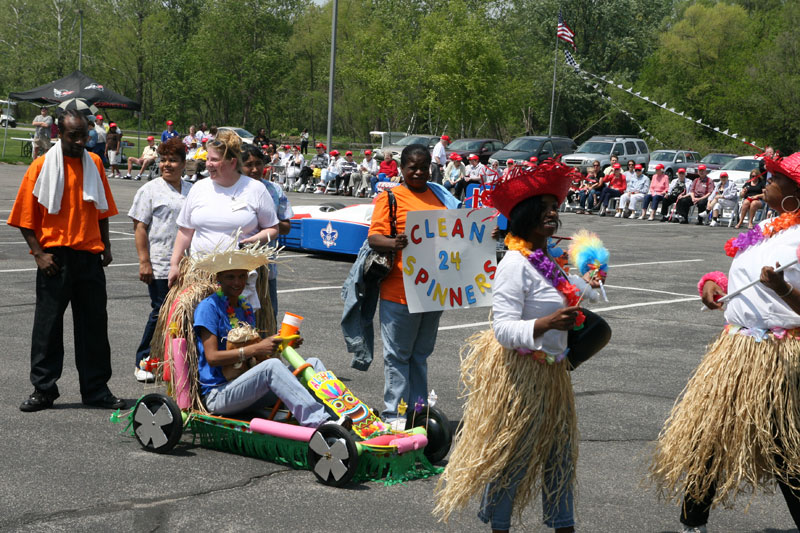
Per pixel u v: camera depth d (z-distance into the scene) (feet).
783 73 143.43
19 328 28.53
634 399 22.53
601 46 209.67
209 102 299.38
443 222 17.69
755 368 12.82
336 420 16.61
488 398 12.39
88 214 20.17
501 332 12.07
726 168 106.11
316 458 16.01
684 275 46.62
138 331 28.94
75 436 18.39
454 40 186.39
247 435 17.10
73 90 113.39
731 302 13.39
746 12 192.34
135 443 18.07
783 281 12.35
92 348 20.45
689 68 166.61
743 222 80.33
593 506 15.37
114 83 303.68
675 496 14.25
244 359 17.21
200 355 17.66
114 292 35.94
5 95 292.81
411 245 17.52
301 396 16.55
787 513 15.53
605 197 87.40
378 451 15.85
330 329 30.04
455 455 12.74
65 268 19.94
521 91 196.44
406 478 16.35
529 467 12.30
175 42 288.30
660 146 134.00
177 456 17.33
